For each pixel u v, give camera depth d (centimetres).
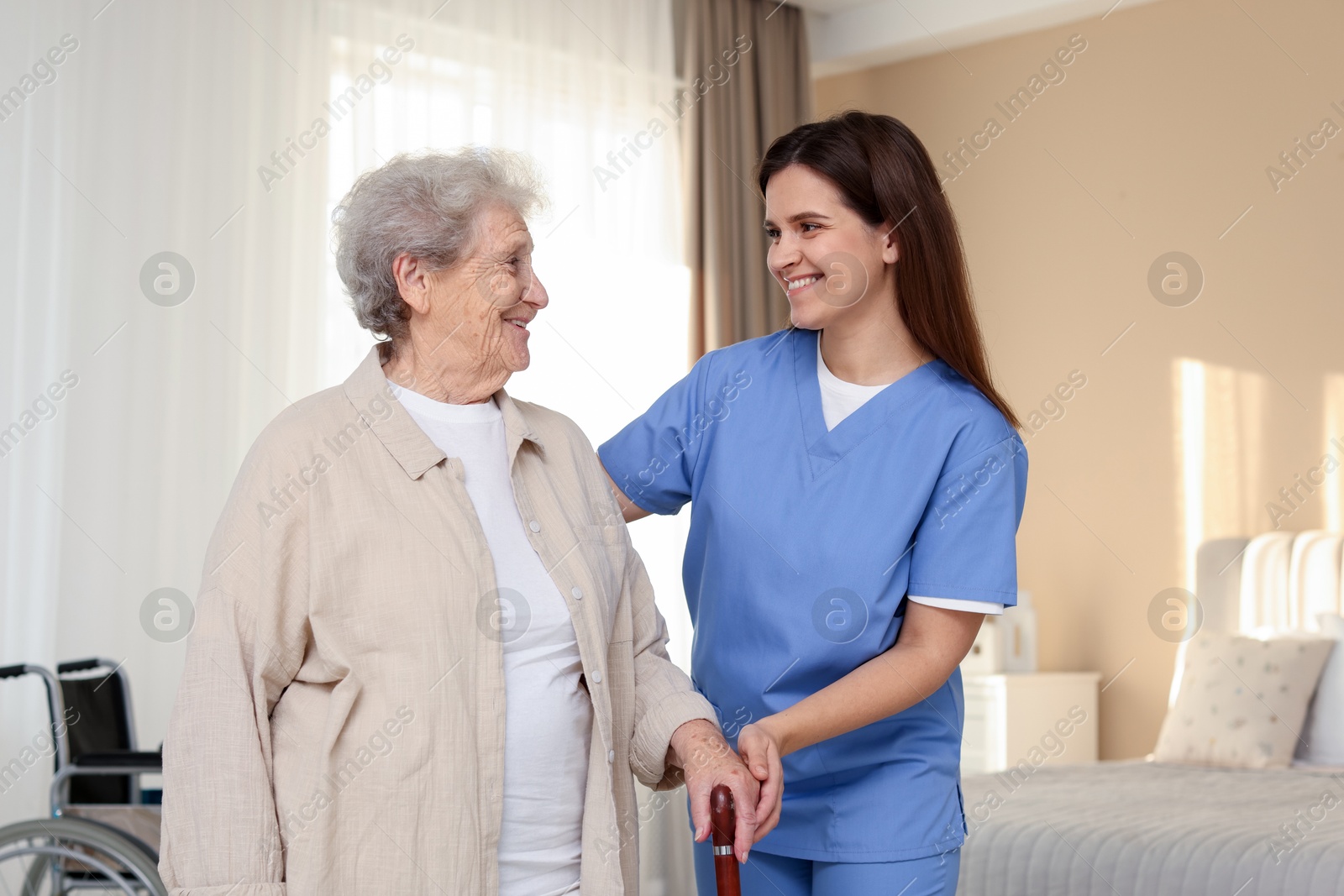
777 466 172
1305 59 448
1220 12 467
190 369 372
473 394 144
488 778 129
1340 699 381
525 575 137
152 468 364
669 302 487
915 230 165
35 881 284
